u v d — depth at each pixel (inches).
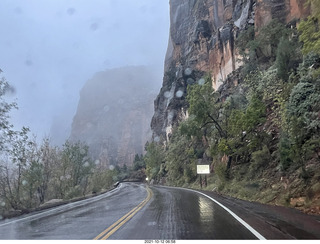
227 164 1198.3
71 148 1744.6
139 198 1012.5
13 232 413.4
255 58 1630.2
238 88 1820.9
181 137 3014.3
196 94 1409.9
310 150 582.9
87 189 2377.0
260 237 282.8
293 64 1053.8
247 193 780.6
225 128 1392.7
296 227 310.3
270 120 1045.8
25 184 1082.1
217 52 2503.7
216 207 583.2
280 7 1637.6
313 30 446.0
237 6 2429.9
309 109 711.7
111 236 329.7
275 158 865.5
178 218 446.6
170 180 2844.5
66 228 417.7
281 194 593.6
